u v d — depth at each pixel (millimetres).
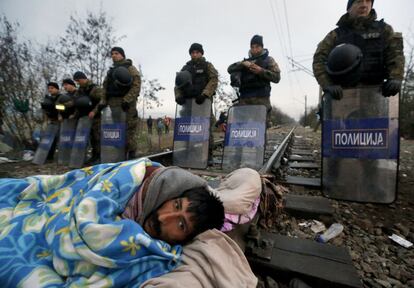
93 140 5090
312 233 1953
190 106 4289
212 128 4375
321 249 1536
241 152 3863
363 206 2504
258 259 1426
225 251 1089
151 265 940
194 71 4199
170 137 11141
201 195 1058
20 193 1277
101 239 868
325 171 2803
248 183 1664
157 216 1028
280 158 4711
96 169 1380
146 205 1099
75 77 4941
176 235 1020
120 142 4410
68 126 5250
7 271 911
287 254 1478
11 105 6953
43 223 1105
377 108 2576
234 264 1054
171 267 977
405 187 3057
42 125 7488
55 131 5594
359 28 2594
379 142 2564
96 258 851
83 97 4789
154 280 868
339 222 2098
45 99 5676
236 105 4023
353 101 2676
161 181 1135
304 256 1458
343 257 1449
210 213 1038
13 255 960
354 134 2670
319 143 9086
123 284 897
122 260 881
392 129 2514
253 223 1593
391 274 1416
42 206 1212
